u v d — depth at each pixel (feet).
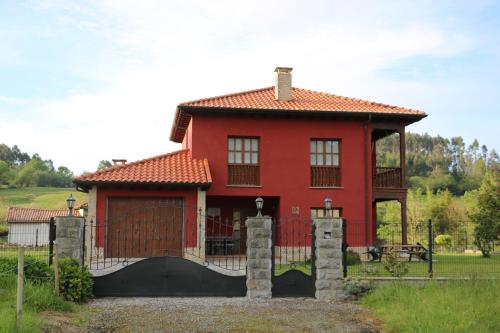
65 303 35.04
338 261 41.93
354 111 69.21
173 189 62.44
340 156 70.79
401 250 62.34
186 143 80.12
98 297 40.83
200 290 41.78
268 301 40.27
